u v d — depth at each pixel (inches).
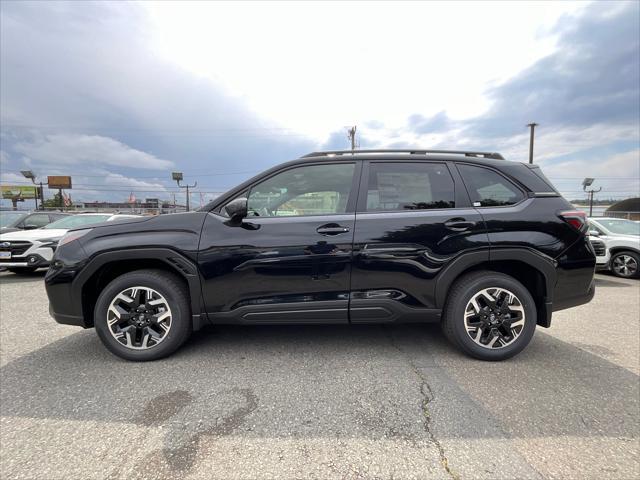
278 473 68.1
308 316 116.5
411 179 122.3
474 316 117.6
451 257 115.1
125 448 75.4
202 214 119.3
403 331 145.9
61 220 351.6
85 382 104.2
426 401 93.3
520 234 115.4
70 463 71.1
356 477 67.0
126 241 115.0
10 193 1723.7
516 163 126.3
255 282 115.0
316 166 124.0
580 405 91.8
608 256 327.6
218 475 67.6
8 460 72.0
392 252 114.7
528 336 116.0
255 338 138.3
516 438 78.5
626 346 134.1
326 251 114.3
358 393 97.3
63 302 116.8
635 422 84.5
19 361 119.6
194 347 129.6
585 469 69.1
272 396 95.9
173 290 115.7
